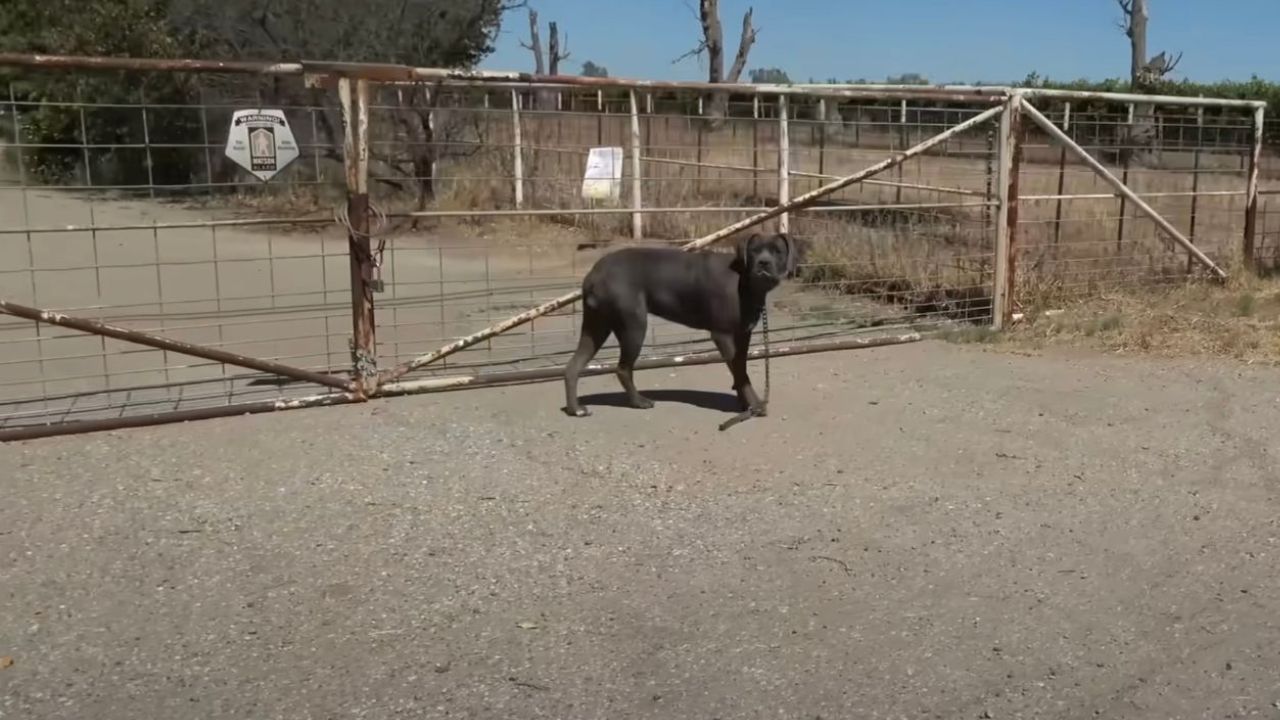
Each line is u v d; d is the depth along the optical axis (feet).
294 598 14.88
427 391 24.70
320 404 23.49
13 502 17.94
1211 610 14.84
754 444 21.49
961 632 14.16
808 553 16.49
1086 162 34.04
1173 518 18.03
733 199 54.85
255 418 22.67
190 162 61.77
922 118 48.21
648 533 17.15
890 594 15.20
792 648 13.70
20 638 13.71
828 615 14.56
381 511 17.84
